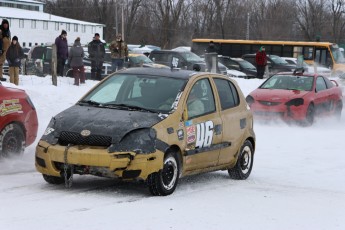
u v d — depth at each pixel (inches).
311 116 685.9
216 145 347.6
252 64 1557.6
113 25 3309.5
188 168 326.6
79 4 3417.8
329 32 3339.1
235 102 377.7
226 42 1845.5
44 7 3462.1
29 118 399.9
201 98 345.4
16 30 2522.1
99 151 294.5
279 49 1777.8
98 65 890.7
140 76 349.4
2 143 375.6
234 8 3245.6
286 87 714.2
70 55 777.6
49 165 305.7
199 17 3208.7
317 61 1702.8
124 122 304.0
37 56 1010.1
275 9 3312.0
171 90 333.7
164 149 303.4
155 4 3191.4
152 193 309.0
